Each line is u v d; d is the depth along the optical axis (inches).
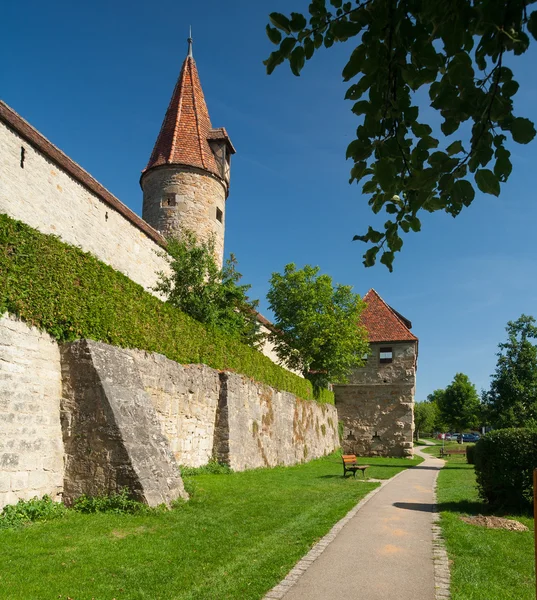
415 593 239.9
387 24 118.4
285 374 1052.5
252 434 807.7
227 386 730.2
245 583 247.9
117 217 729.0
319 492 546.3
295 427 1050.7
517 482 437.1
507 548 320.2
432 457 1533.0
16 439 366.0
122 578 252.1
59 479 401.4
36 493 377.1
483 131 117.4
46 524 341.7
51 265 421.7
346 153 129.1
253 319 965.8
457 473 892.0
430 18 111.8
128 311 531.5
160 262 853.8
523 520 408.5
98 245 676.1
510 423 1037.2
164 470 431.8
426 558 295.0
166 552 293.7
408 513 434.3
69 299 437.4
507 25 105.5
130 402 438.3
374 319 1533.0
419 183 120.6
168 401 596.1
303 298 1339.8
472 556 300.7
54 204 590.6
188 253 799.1
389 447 1438.2
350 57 122.0
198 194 1050.7
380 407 1462.8
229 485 550.6
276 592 239.0
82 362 423.8
